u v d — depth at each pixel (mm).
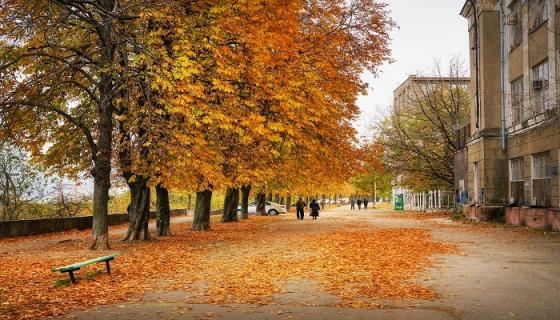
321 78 19734
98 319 7309
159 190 23125
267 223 35781
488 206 27688
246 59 16531
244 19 16844
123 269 12453
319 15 21906
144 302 8570
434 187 49312
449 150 42750
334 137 23391
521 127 25438
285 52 16734
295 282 10297
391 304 8047
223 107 16266
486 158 28344
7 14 13922
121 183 23750
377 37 23328
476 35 30375
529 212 23047
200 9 16703
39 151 19281
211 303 8398
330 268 12102
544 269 11398
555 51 22062
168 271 12203
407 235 21188
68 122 19297
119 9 14250
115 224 34719
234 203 39062
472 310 7527
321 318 7168
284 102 16938
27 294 9281
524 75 25500
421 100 45969
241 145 19734
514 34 27375
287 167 25156
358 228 27438
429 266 12055
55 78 16594
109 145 17188
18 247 18531
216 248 17625
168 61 14898
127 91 16281
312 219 41375
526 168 25219
